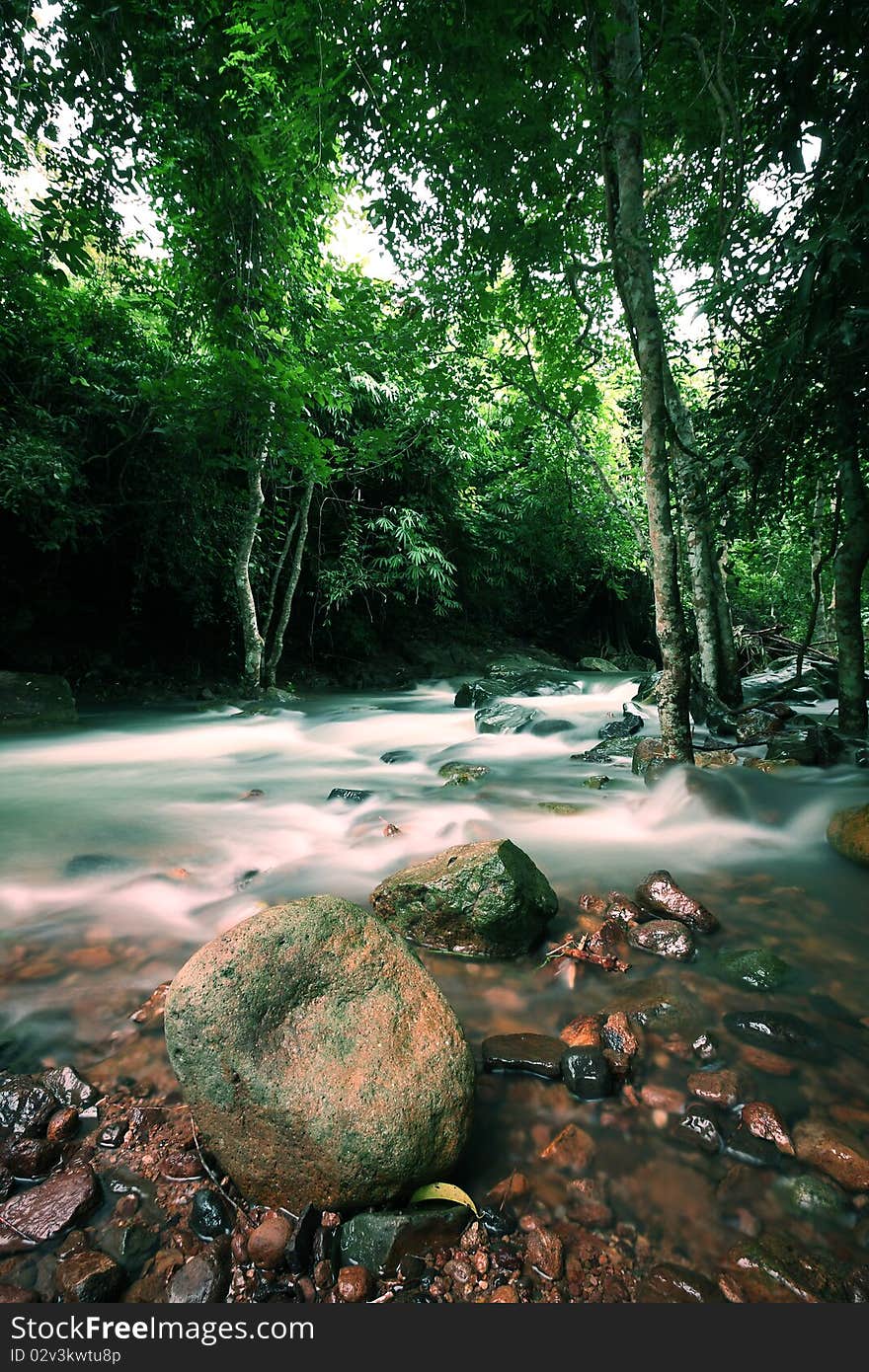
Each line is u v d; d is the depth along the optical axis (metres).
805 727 6.92
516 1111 1.77
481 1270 1.34
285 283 10.17
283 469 11.53
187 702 12.32
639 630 22.59
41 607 12.20
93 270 9.99
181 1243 1.41
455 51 4.91
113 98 6.96
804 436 4.45
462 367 9.49
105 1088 1.86
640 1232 1.42
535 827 4.24
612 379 13.52
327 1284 1.32
